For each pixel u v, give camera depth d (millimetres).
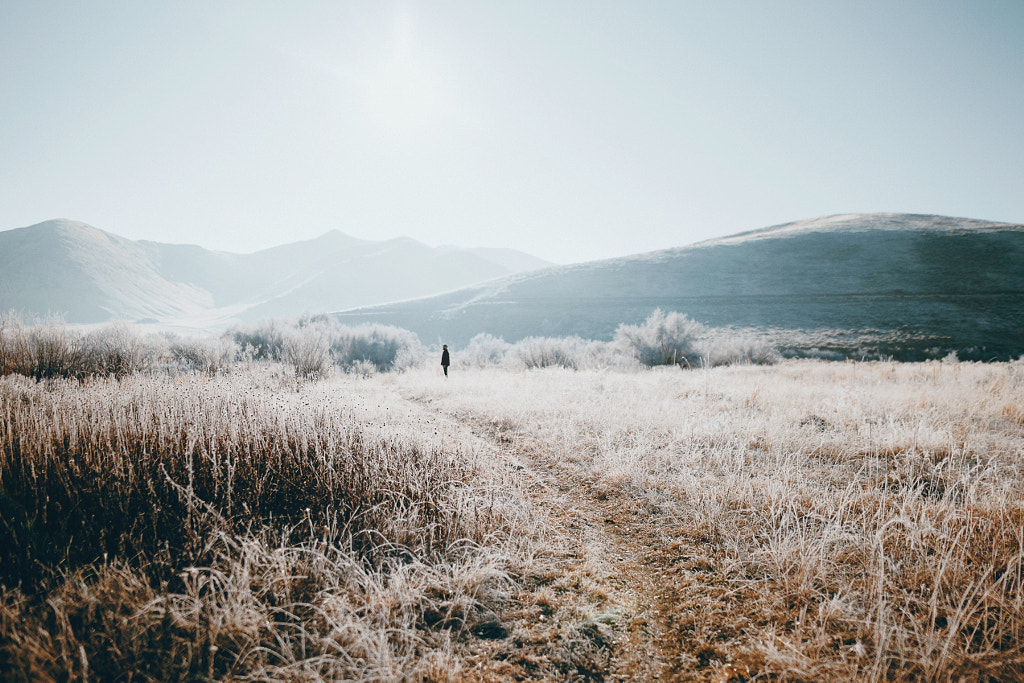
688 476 4496
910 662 2084
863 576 2719
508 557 3115
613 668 2189
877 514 3447
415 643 2268
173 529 2834
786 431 5832
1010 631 2203
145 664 1947
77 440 3652
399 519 3289
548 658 2240
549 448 5820
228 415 4383
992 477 4152
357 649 2115
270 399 5168
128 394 4965
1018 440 5430
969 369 12766
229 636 2092
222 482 3385
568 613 2605
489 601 2680
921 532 2982
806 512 3637
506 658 2236
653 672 2158
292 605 2289
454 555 3133
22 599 2143
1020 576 2613
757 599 2662
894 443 5320
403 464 4160
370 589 2594
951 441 5211
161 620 2100
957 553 2816
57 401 4473
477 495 3885
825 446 5438
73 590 2225
